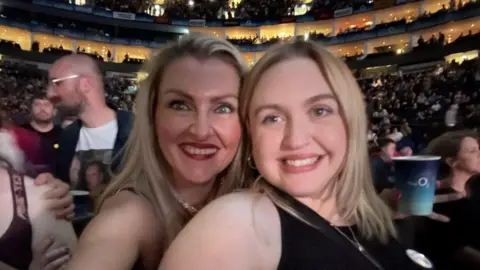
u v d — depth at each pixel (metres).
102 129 1.51
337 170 1.04
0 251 1.23
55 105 1.47
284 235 0.88
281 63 0.96
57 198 1.36
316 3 21.02
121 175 1.13
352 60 18.39
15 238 1.26
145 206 1.03
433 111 7.93
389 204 1.40
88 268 0.83
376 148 1.87
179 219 1.13
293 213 0.91
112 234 0.93
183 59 1.11
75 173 1.46
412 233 1.37
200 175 1.12
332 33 21.19
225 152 1.14
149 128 1.14
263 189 0.97
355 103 1.02
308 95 0.93
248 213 0.85
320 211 1.05
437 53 15.24
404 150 2.20
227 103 1.12
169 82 1.09
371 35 18.91
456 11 15.56
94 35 18.55
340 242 0.92
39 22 17.75
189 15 18.36
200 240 0.78
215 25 19.53
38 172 1.38
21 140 1.37
